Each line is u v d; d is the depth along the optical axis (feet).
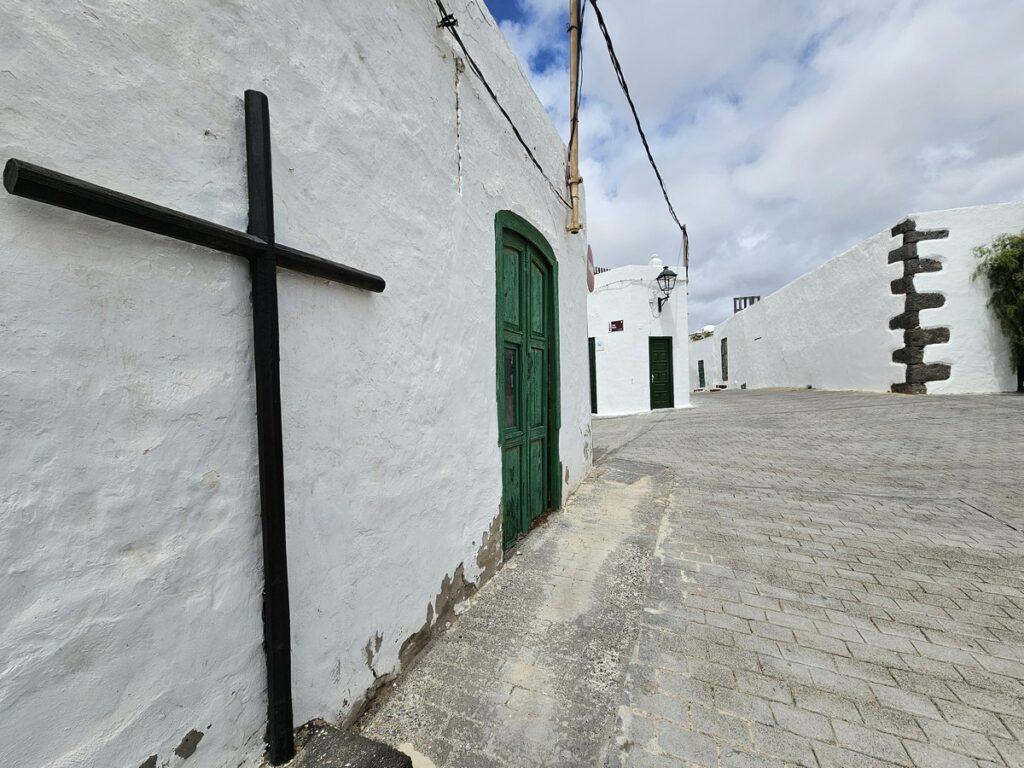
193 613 3.91
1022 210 33.99
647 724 5.80
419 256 7.36
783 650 7.26
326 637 5.31
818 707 6.05
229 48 4.38
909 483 15.96
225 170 4.31
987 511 13.08
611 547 11.25
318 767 4.48
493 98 10.07
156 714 3.63
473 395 9.07
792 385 56.54
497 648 7.34
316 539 5.20
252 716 4.42
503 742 5.53
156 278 3.69
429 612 7.43
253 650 4.45
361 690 5.87
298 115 5.14
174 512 3.79
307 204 5.22
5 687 2.82
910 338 36.73
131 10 3.60
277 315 4.50
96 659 3.27
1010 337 34.06
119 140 3.51
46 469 3.05
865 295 41.93
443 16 8.04
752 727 5.73
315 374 5.24
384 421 6.40
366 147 6.22
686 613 8.37
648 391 42.06
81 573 3.21
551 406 13.83
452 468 8.23
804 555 10.75
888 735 5.57
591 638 7.59
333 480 5.47
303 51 5.23
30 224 2.99
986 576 9.46
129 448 3.51
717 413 37.76
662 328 43.27
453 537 8.24
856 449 21.44
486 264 9.73
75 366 3.21
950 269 35.42
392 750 4.68
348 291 5.76
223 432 4.21
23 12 3.01
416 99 7.39
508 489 11.05
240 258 4.40
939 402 32.35
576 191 15.14
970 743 5.42
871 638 7.52
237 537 4.32
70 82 3.24
